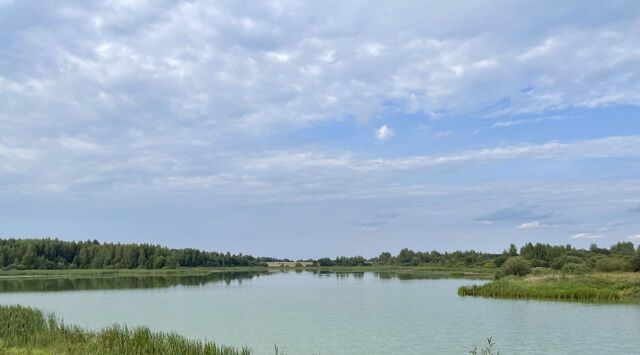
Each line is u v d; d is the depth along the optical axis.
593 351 35.84
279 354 35.12
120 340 28.59
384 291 94.38
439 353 35.44
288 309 64.50
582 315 52.94
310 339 41.06
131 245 198.38
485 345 37.94
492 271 166.75
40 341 30.17
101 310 63.88
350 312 59.97
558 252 146.12
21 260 173.50
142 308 66.44
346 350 36.62
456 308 61.59
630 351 35.75
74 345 28.81
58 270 173.75
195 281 136.50
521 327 45.81
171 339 28.84
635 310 56.50
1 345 28.64
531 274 97.12
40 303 73.12
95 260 190.12
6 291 96.25
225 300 78.38
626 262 97.88
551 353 35.34
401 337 41.62
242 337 42.31
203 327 48.31
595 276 79.38
